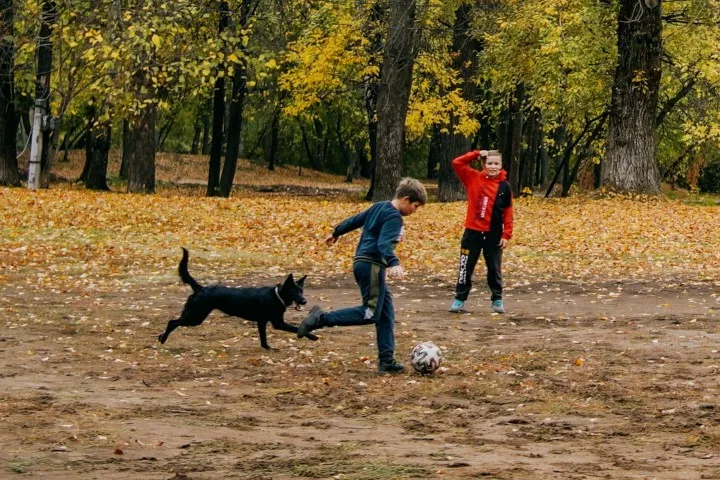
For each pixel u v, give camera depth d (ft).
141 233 74.18
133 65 93.61
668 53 117.19
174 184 180.65
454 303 43.78
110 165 205.67
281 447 20.72
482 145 167.22
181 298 47.39
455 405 25.61
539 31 113.70
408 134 132.46
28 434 21.50
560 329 38.75
